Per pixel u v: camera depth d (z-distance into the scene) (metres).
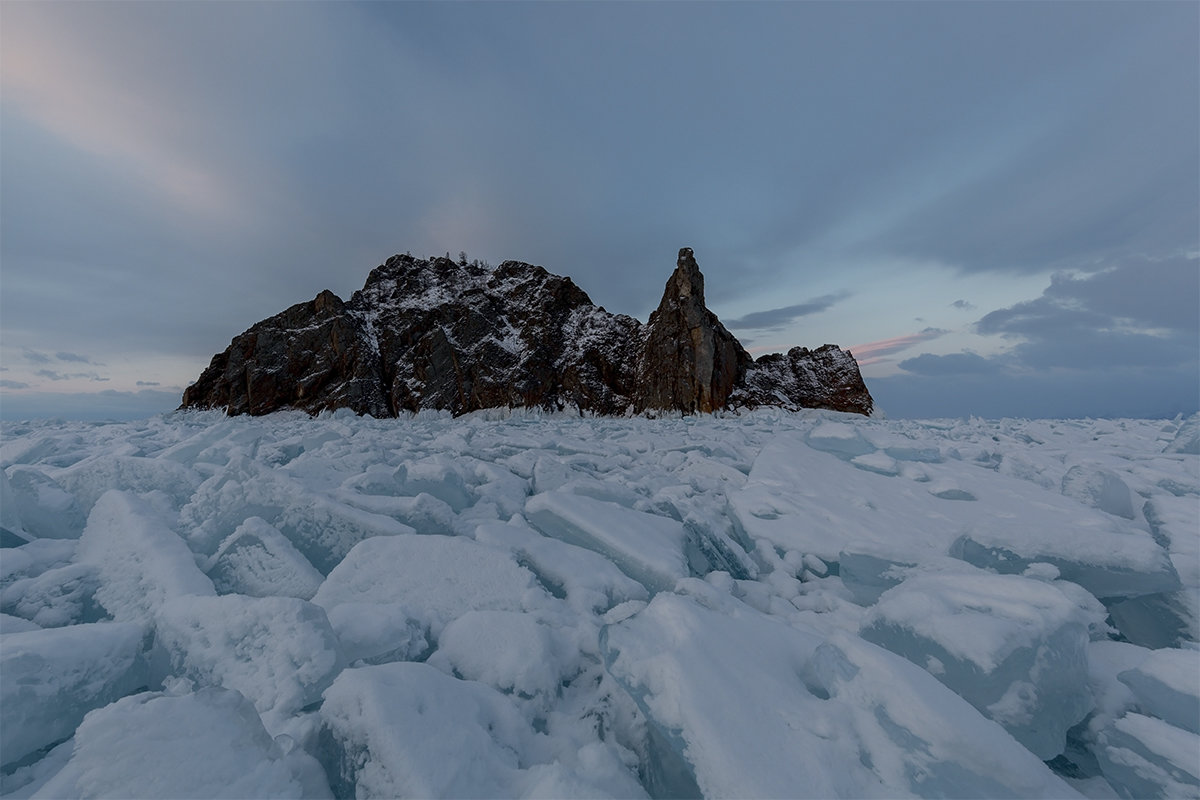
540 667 2.18
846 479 5.34
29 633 1.80
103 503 3.28
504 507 4.97
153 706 1.40
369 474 4.67
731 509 4.88
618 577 3.22
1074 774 1.85
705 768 1.40
